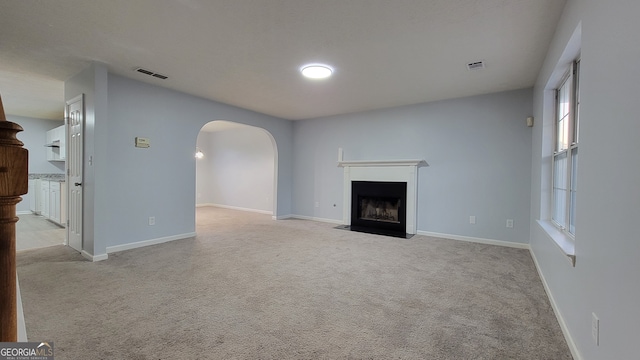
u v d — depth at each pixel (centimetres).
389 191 540
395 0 210
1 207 55
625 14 118
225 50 298
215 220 650
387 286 277
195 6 221
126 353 171
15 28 255
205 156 918
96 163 346
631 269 109
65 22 245
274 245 426
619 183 121
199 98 477
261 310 227
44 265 327
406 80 384
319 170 645
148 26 252
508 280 293
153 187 420
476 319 216
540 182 327
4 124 55
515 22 239
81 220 368
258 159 800
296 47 290
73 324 203
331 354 174
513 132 428
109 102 372
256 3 216
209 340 186
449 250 406
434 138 495
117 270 312
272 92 446
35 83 412
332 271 317
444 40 271
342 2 213
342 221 610
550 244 253
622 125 119
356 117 588
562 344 186
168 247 407
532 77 370
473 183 460
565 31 214
